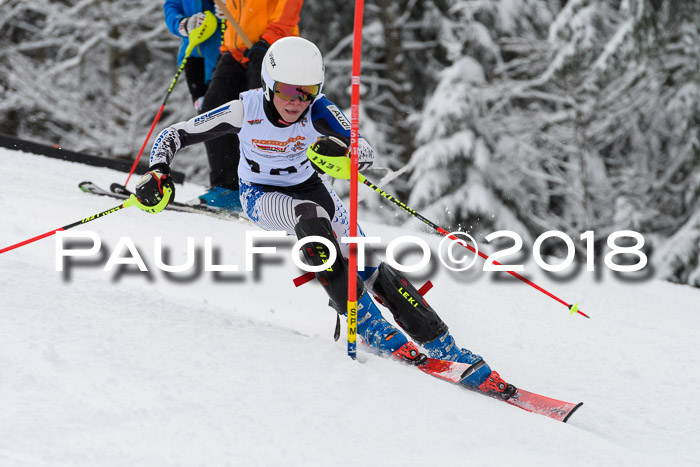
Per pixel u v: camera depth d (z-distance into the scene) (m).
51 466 5.79
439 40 49.72
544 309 14.57
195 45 17.19
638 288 17.64
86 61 55.88
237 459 6.30
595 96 40.34
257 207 10.61
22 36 57.53
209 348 8.28
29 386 6.93
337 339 9.62
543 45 43.31
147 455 6.16
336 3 51.31
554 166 43.91
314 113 10.23
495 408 8.02
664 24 37.25
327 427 7.01
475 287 15.55
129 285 11.08
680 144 42.38
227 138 16.62
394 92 50.62
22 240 13.35
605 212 43.84
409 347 9.37
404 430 7.17
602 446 7.61
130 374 7.44
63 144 52.88
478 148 39.75
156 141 9.73
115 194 19.03
